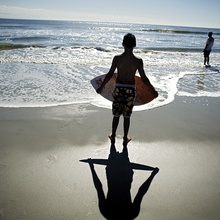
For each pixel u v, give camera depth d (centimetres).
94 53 1451
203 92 712
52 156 347
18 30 3681
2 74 793
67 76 809
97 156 353
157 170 325
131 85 355
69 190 277
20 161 331
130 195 274
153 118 500
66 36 2884
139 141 402
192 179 308
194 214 249
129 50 345
